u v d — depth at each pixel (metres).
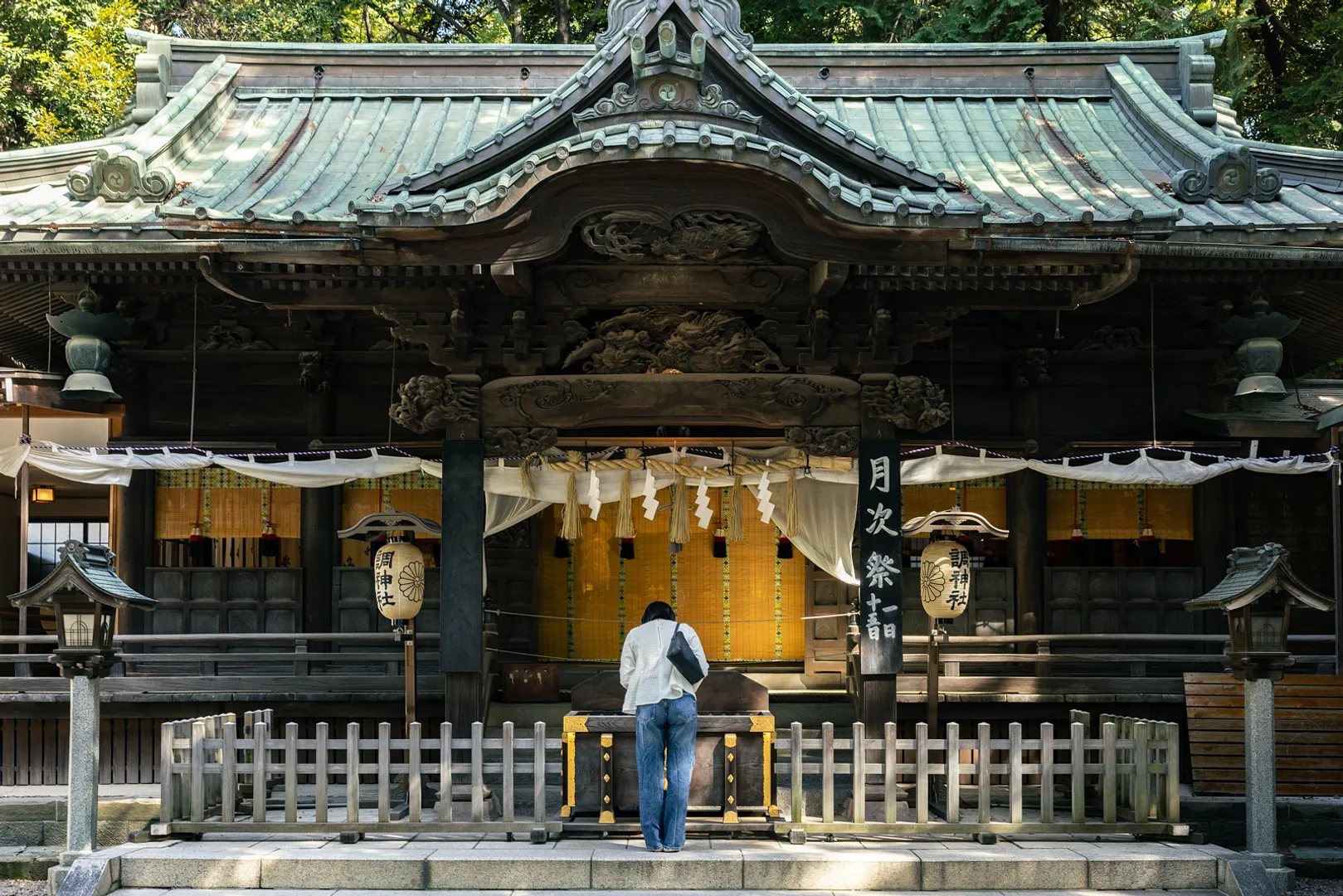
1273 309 12.75
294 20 26.66
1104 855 8.65
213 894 8.35
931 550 10.66
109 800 10.73
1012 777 9.18
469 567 10.58
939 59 14.52
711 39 9.66
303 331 12.95
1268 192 11.53
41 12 21.70
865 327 10.56
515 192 9.07
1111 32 22.86
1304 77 23.72
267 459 12.86
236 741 9.21
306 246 9.58
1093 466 11.95
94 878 8.34
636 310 10.53
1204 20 22.52
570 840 9.12
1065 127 13.63
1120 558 13.52
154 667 12.84
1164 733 9.32
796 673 14.45
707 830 9.16
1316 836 10.72
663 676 8.86
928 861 8.50
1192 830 10.71
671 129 8.86
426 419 10.66
